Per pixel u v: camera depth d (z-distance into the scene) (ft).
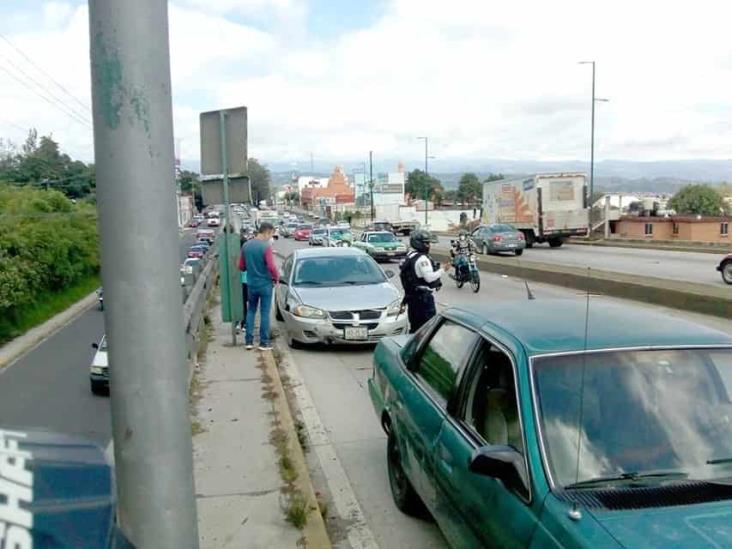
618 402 10.38
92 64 8.46
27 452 5.60
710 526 8.07
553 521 8.59
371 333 32.83
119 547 5.48
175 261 8.77
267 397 23.66
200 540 13.85
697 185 260.21
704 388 10.73
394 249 110.52
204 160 33.04
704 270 72.33
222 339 35.70
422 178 435.12
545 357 11.04
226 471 17.30
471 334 13.38
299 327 33.04
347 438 21.40
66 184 229.04
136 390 8.59
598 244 129.90
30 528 4.82
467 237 61.21
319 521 14.57
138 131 8.38
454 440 11.78
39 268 91.76
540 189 117.91
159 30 8.50
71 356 62.08
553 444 9.75
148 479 8.69
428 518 15.71
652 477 9.40
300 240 203.00
